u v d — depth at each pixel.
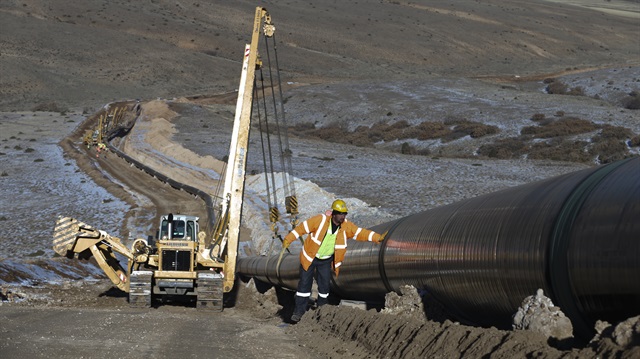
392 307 11.35
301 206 47.72
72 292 24.42
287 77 189.38
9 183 72.44
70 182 72.56
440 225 10.99
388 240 12.60
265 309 20.08
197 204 57.25
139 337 11.70
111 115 117.81
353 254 13.78
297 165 73.75
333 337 11.33
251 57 24.81
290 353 10.45
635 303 6.97
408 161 77.31
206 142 96.06
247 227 46.25
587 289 7.44
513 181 60.12
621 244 6.96
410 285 11.54
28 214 55.78
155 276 22.20
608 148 87.56
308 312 13.41
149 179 72.38
